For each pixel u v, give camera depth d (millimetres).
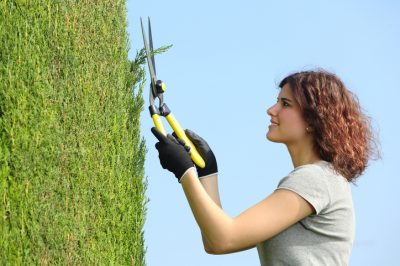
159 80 3016
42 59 3416
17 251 2979
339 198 2477
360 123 2611
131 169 4324
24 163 3113
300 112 2572
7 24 3162
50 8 3596
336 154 2512
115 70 4293
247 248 2623
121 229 4105
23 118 3158
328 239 2471
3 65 3092
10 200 2998
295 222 2432
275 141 2633
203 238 2666
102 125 4039
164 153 2500
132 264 4191
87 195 3766
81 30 3939
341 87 2613
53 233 3324
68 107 3645
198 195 2434
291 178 2459
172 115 2986
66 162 3545
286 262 2451
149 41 3297
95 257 3760
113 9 4391
